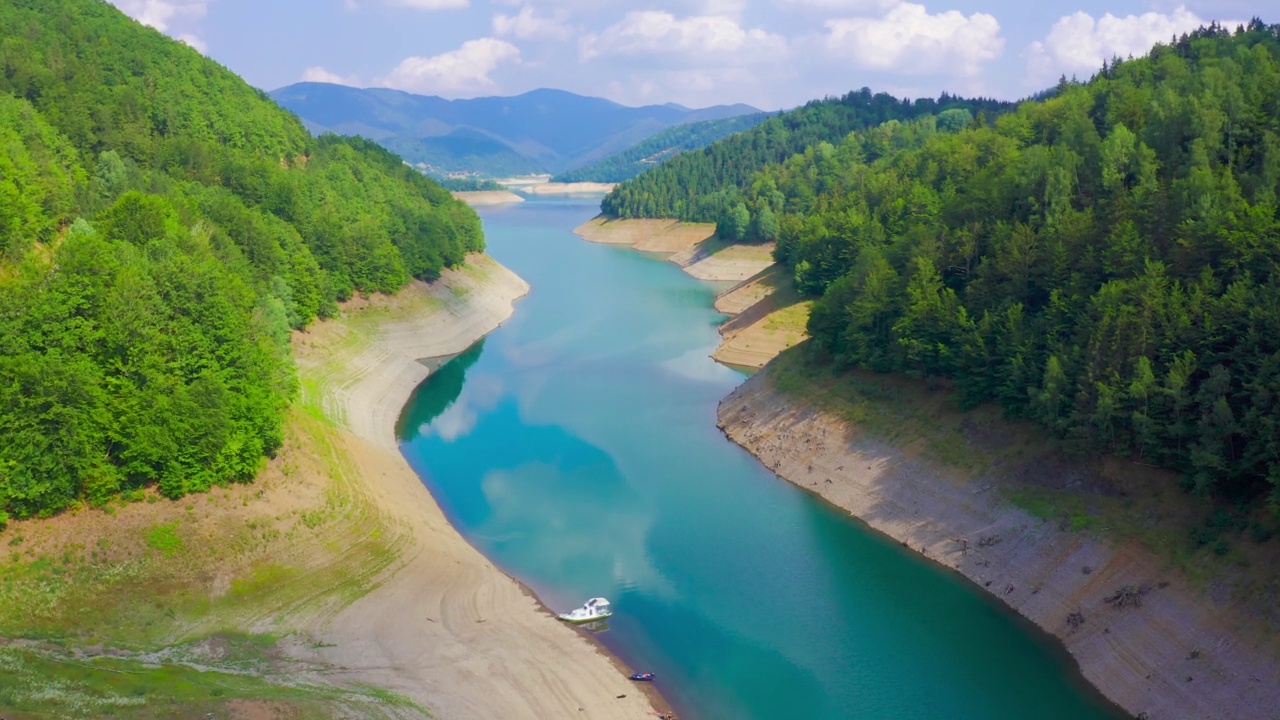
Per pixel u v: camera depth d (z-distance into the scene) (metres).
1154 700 54.69
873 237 137.88
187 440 69.06
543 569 74.94
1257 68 119.62
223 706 47.72
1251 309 63.72
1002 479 76.31
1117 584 62.81
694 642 64.06
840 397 98.88
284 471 76.38
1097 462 70.69
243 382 76.50
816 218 176.88
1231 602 55.97
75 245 75.19
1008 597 68.12
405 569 70.50
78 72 148.88
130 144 138.38
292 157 185.75
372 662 57.97
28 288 70.12
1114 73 156.00
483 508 87.38
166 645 56.84
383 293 150.12
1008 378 78.94
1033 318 83.31
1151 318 68.75
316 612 63.12
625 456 100.69
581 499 89.31
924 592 70.31
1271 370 59.94
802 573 74.06
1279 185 81.62
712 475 95.19
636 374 133.75
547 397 122.69
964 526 75.75
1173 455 65.38
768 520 84.12
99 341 69.50
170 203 109.31
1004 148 138.12
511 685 56.84
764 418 105.56
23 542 61.12
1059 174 98.06
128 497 66.81
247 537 68.00
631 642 63.97
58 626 56.62
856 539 79.88
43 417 62.75
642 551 78.19
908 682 59.31
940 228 107.62
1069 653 61.41
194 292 77.88
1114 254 79.56
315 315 126.94
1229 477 60.56
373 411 111.88
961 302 93.50
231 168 144.62
